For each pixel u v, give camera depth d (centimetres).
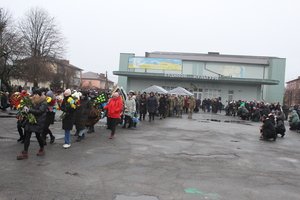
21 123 910
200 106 5100
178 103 2959
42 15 5312
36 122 886
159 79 5556
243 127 2258
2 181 684
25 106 879
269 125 1641
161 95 2664
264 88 5759
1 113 2047
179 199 627
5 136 1220
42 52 5222
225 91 5494
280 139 1745
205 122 2494
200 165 933
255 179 813
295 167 1002
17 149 1006
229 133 1806
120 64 5994
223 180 783
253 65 5806
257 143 1493
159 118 2561
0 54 4119
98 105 1506
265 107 2959
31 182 686
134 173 803
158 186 706
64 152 1003
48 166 824
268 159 1099
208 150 1188
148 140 1347
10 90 2747
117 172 805
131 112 1734
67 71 6738
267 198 670
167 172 830
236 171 887
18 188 644
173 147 1207
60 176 743
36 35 5247
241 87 5469
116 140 1295
